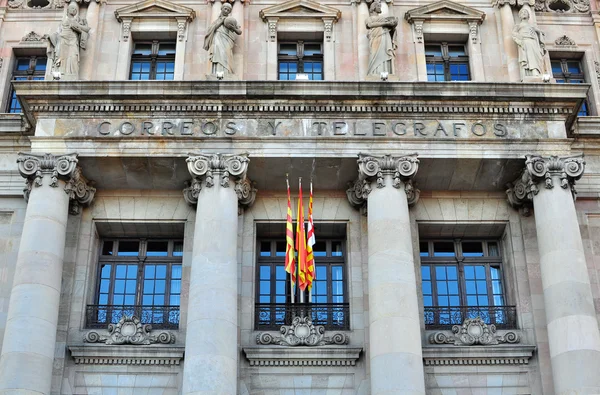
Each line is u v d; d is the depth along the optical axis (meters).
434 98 28.81
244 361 27.38
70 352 27.25
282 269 29.77
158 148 28.34
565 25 33.72
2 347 26.31
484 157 28.42
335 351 27.39
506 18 32.19
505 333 28.02
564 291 26.55
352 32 32.12
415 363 25.55
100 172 28.91
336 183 29.56
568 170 28.22
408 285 26.62
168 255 29.89
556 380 26.00
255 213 29.64
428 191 29.97
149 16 32.25
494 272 29.91
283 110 28.86
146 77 31.84
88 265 28.83
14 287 26.36
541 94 28.88
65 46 30.20
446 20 32.50
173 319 28.44
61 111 28.80
